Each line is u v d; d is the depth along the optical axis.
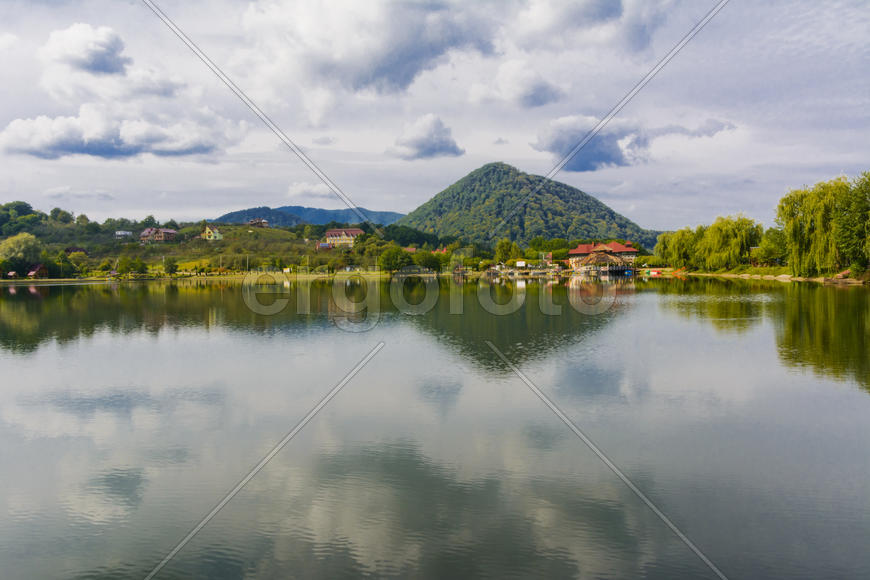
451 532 13.34
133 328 49.28
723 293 76.88
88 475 17.06
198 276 144.88
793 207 90.00
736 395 24.72
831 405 22.98
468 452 18.47
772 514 14.05
